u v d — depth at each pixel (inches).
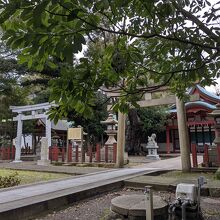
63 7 80.0
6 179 309.0
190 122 950.4
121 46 127.4
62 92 107.8
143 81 143.4
